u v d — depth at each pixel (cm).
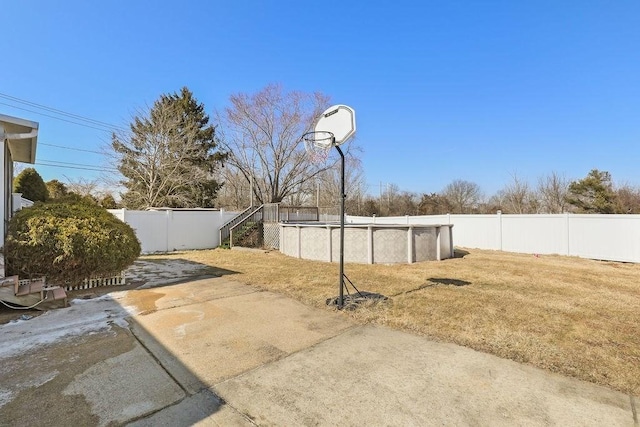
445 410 216
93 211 617
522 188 2848
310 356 302
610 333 363
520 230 1159
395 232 875
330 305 470
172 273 738
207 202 2288
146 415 209
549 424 202
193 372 269
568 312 439
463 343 333
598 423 203
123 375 263
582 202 1902
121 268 608
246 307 465
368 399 229
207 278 678
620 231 939
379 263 872
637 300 503
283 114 2058
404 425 200
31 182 1402
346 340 342
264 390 241
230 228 1388
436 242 939
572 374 268
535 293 543
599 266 839
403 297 514
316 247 961
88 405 220
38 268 521
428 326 383
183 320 407
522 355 304
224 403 224
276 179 2098
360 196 3319
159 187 2023
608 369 277
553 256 1037
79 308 459
